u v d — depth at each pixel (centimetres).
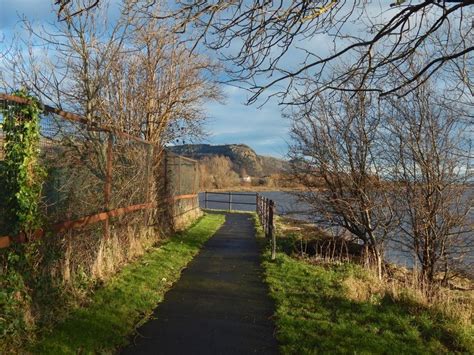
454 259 1023
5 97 508
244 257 1142
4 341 481
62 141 674
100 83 1102
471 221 998
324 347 541
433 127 988
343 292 770
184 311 676
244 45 412
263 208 1878
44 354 478
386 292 778
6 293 502
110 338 542
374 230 1108
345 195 1148
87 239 759
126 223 1002
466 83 620
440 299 755
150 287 780
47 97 1081
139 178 1108
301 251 1185
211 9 364
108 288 732
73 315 592
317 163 1157
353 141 1104
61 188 665
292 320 629
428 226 1010
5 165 522
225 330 597
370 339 567
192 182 2116
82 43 1068
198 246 1293
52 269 620
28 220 546
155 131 1419
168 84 1450
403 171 1032
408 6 357
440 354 541
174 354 515
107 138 871
